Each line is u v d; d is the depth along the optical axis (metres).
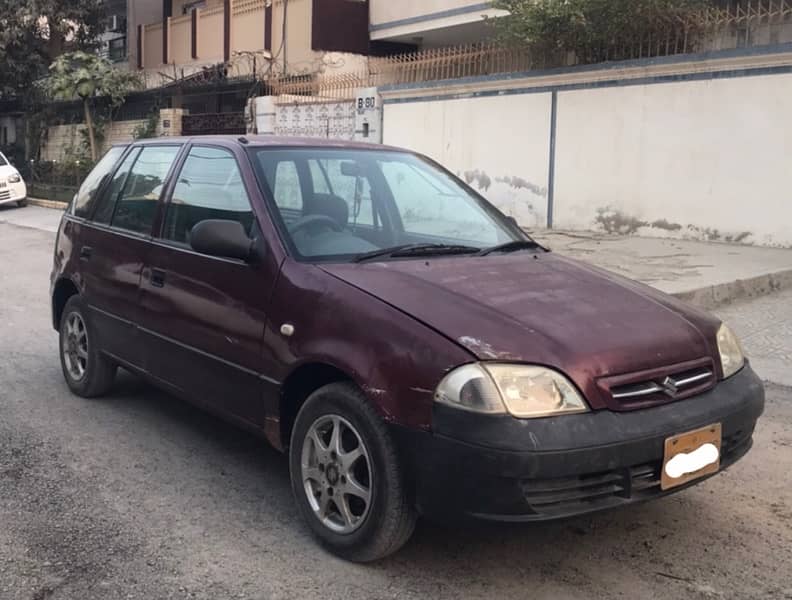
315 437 3.71
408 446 3.27
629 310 3.69
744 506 4.25
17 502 4.18
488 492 3.10
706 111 11.50
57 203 21.38
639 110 12.24
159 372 4.84
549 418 3.12
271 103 18.53
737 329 7.64
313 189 4.46
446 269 3.95
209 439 5.12
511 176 14.14
